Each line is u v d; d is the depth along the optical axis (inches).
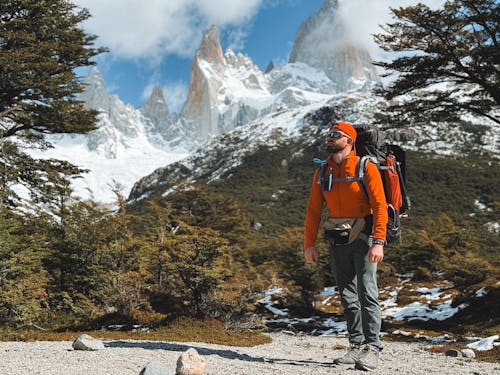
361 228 195.5
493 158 4744.1
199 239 587.5
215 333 510.6
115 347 269.1
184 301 669.9
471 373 231.5
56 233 764.6
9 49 840.3
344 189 192.4
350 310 207.5
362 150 199.6
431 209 3582.7
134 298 650.2
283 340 534.0
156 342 308.7
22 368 177.2
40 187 851.4
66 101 884.6
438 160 4662.9
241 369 187.3
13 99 869.2
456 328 601.0
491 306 647.1
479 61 659.4
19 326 523.8
